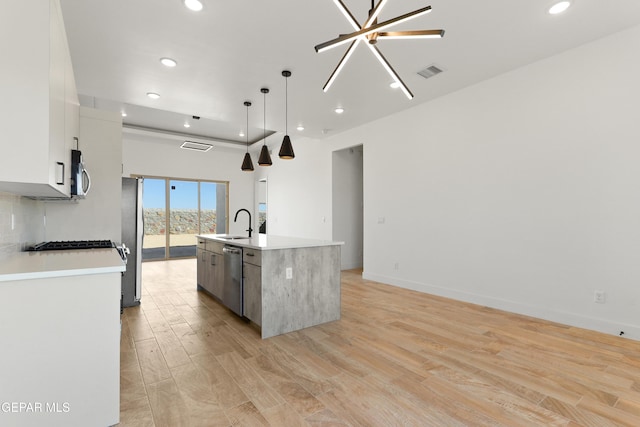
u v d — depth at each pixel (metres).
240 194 8.90
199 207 8.33
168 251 7.89
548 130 3.21
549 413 1.69
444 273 4.20
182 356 2.39
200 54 3.06
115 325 1.58
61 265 1.60
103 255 2.07
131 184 3.80
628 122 2.72
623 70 2.74
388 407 1.75
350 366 2.23
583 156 2.97
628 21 2.61
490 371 2.15
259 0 2.31
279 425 1.59
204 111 4.72
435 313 3.47
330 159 6.29
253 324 3.13
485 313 3.46
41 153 1.42
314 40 2.84
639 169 2.66
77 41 2.81
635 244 2.69
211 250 3.99
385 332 2.89
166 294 4.36
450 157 4.13
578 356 2.37
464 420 1.63
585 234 2.97
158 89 3.87
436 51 3.06
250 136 7.77
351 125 5.50
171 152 7.82
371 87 3.88
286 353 2.45
